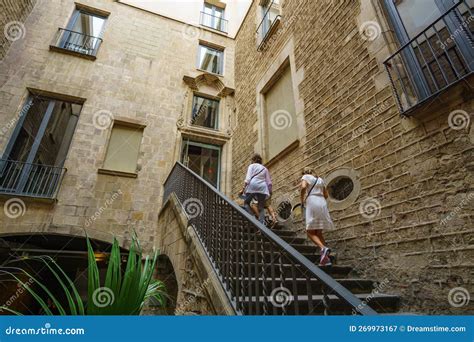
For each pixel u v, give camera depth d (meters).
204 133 8.19
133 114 7.45
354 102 3.89
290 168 5.21
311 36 5.36
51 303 6.72
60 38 7.44
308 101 5.05
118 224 6.17
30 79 6.61
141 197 6.62
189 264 3.37
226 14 10.86
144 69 8.20
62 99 6.88
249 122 7.54
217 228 2.84
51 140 6.75
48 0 7.77
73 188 6.04
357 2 4.18
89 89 7.18
